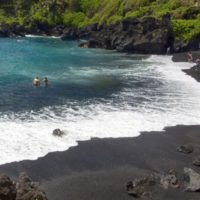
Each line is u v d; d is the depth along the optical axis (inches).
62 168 1347.2
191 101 2162.9
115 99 2170.3
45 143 1523.1
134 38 4094.5
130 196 1184.8
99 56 3762.3
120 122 1782.7
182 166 1392.7
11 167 1330.0
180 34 4148.6
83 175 1307.8
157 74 2864.2
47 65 3152.1
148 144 1563.7
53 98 2160.4
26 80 2566.4
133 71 2970.0
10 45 4416.8
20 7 6486.2
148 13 4874.5
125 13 5349.4
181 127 1752.0
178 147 1531.7
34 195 971.3
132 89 2407.7
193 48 4072.3
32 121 1759.4
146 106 2042.3
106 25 4958.2
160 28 4065.0
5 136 1568.7
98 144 1541.6
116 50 4229.8
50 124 1726.1
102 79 2664.9
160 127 1740.9
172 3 4921.3
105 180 1279.5
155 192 1203.9
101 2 5984.3
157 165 1396.4
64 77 2701.8
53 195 1175.6
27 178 1040.2
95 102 2102.6
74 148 1496.1
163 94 2297.0
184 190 1219.2
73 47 4421.8
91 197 1173.7
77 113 1897.1
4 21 5969.5
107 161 1412.4
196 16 4576.8
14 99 2116.1
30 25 5930.1
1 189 935.0
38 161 1382.9
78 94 2261.3
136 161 1422.2
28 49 4109.3
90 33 5251.0
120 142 1569.9
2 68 2952.8
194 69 3061.0
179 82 2615.7
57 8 6181.1
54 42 4906.5
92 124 1743.4
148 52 4033.0
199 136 1660.9
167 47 4084.6
